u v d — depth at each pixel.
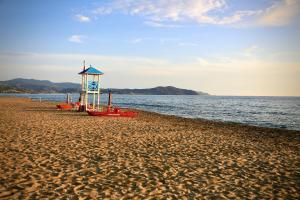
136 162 9.39
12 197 6.03
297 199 6.48
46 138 13.34
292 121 33.62
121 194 6.43
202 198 6.38
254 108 63.59
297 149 13.12
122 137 14.45
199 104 82.62
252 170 8.87
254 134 18.77
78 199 6.04
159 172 8.30
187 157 10.37
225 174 8.34
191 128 20.30
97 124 19.88
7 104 46.12
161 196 6.39
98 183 7.15
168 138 14.70
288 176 8.32
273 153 11.72
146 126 19.94
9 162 8.81
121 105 66.69
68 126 18.11
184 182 7.47
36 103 52.19
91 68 30.80
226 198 6.43
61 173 7.88
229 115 41.66
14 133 14.48
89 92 30.78
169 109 54.28
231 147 12.77
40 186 6.77
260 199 6.43
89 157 9.88
